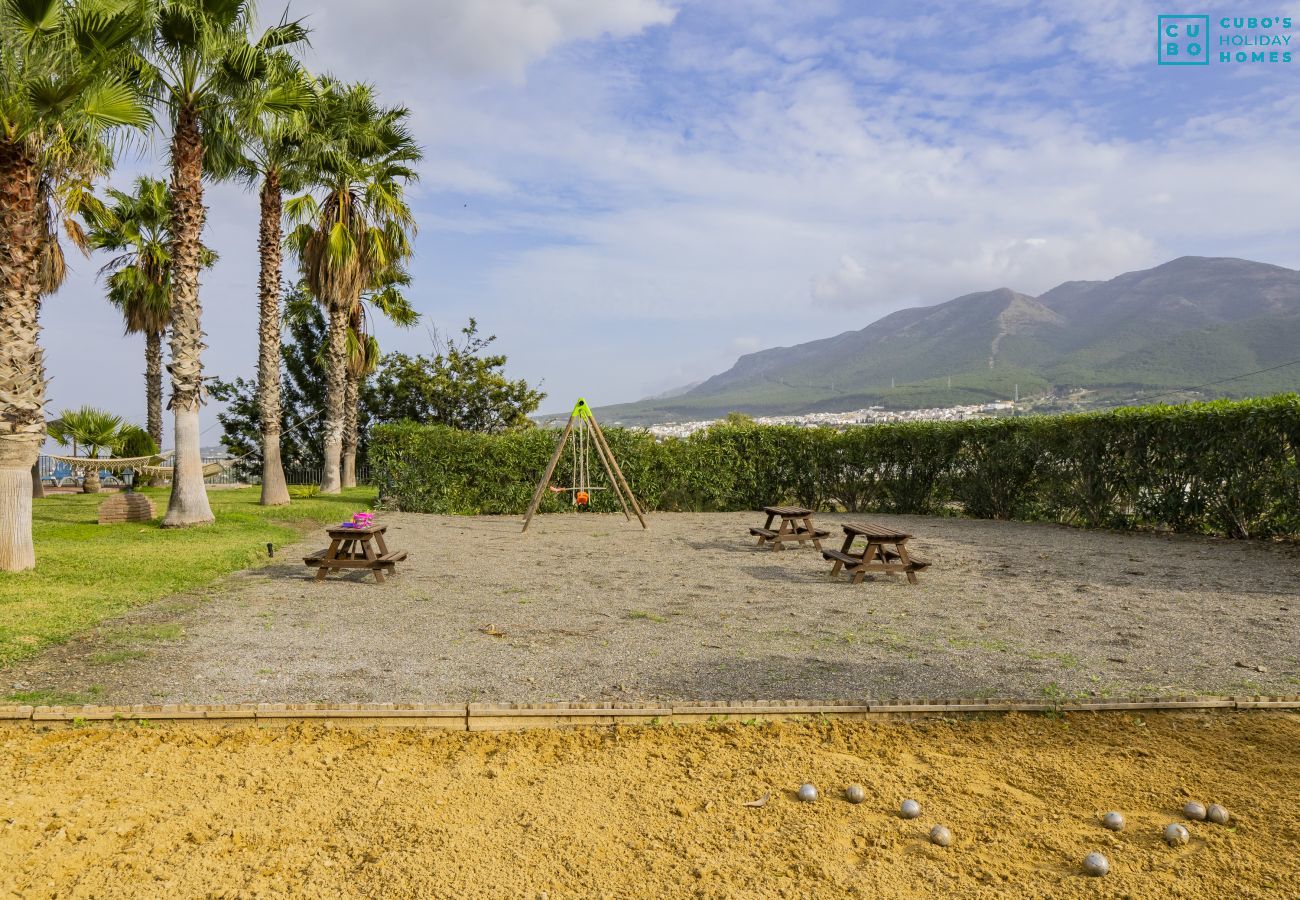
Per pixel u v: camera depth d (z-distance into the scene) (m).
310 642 5.56
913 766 3.46
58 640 5.45
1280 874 2.55
